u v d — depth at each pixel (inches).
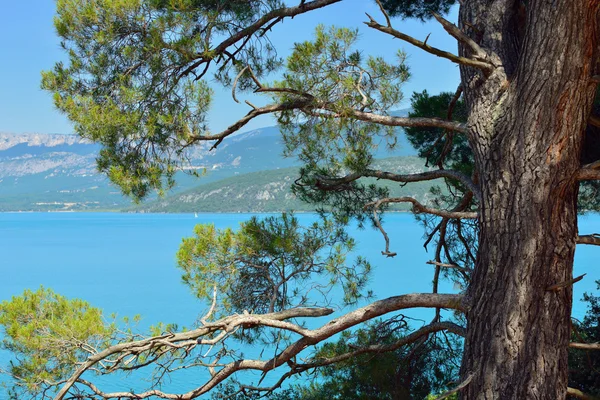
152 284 2321.6
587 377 240.1
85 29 201.9
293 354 188.7
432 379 234.5
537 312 157.1
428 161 267.6
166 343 181.8
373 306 177.9
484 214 166.4
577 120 157.2
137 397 196.1
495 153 165.3
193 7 201.8
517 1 175.5
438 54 161.8
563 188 158.6
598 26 153.1
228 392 253.6
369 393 221.6
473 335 165.2
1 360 507.2
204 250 212.7
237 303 215.8
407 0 255.0
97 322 191.9
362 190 237.3
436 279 244.1
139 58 201.0
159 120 193.9
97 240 5802.2
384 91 193.6
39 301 193.6
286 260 212.5
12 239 6087.6
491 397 158.4
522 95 160.9
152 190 195.5
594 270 2117.4
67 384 175.8
